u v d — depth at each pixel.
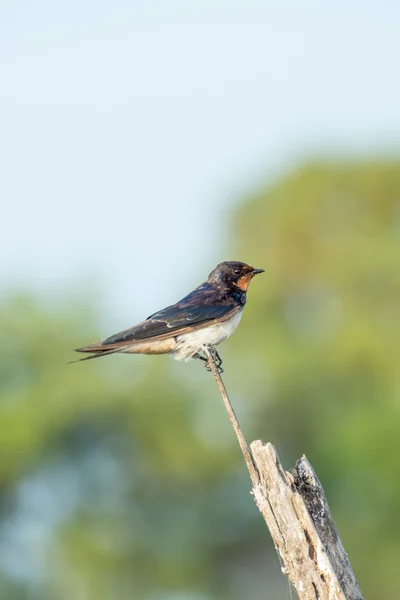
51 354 26.53
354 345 30.03
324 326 32.72
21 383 26.50
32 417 25.33
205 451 26.16
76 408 25.38
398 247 34.19
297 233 34.75
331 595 7.86
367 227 35.28
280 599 26.14
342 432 26.44
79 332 26.84
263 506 8.04
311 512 8.04
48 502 26.25
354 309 32.81
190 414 26.38
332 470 26.05
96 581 26.08
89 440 26.05
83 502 26.28
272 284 33.47
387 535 24.75
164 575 26.19
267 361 29.06
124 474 26.27
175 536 26.20
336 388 29.19
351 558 24.66
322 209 35.12
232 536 26.23
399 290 33.00
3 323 26.55
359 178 35.03
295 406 28.47
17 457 25.20
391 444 25.61
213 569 26.39
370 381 29.52
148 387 26.08
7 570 25.58
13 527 25.91
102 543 25.98
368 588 24.56
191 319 11.27
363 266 33.25
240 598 26.25
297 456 28.19
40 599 25.59
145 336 11.12
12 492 25.83
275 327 32.47
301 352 29.98
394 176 35.19
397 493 24.81
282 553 7.99
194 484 26.31
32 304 26.88
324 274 33.69
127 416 25.81
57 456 25.97
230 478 26.66
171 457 25.86
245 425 27.55
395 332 31.69
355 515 25.20
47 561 25.97
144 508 26.33
